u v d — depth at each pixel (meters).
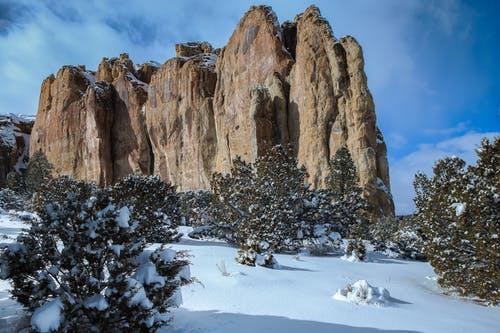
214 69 74.00
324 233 21.52
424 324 7.33
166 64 78.12
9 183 69.75
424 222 12.77
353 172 28.88
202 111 68.38
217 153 66.25
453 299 11.21
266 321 6.71
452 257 11.51
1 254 5.18
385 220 34.75
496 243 10.02
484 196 10.27
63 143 91.50
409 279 14.34
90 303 4.79
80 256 5.23
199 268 11.28
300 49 53.88
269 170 22.42
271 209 19.95
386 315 7.82
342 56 49.59
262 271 11.77
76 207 5.39
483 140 11.13
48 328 4.38
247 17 64.88
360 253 18.89
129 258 5.60
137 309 4.90
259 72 59.88
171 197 19.58
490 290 10.38
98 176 81.56
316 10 55.47
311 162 48.00
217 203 21.84
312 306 8.05
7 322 5.60
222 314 6.93
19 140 112.19
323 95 49.34
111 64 101.12
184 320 6.39
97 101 84.06
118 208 5.80
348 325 6.84
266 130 53.09
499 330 7.49
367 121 45.72
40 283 5.11
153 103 78.31
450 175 12.45
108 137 84.19
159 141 76.06
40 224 5.57
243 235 18.34
